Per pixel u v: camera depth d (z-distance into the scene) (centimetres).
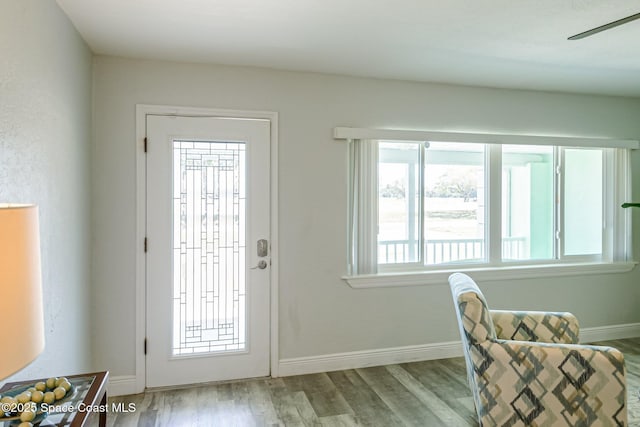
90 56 262
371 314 325
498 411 199
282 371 304
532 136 356
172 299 285
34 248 96
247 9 206
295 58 279
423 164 346
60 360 201
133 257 277
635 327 396
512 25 228
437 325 340
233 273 296
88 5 200
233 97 294
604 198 392
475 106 349
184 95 285
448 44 255
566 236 383
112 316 274
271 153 301
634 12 213
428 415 245
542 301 369
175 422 236
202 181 290
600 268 381
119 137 274
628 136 394
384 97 327
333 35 240
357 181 320
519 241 372
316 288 312
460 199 356
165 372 284
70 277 220
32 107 165
